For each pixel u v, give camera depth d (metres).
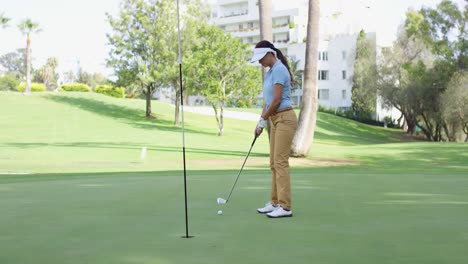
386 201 6.25
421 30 44.12
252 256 3.41
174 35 42.16
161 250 3.62
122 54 43.00
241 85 38.31
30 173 14.56
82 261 3.33
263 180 9.54
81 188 8.05
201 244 3.81
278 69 5.46
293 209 5.61
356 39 66.31
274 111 5.46
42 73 99.88
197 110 55.16
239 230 4.38
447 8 42.53
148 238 4.05
